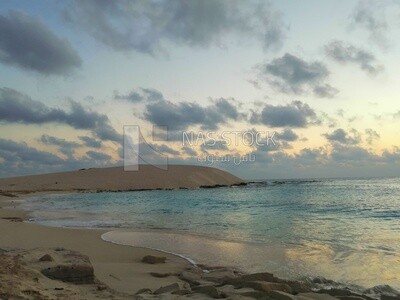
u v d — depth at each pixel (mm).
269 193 46719
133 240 14250
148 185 63812
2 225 17641
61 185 63719
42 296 5473
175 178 69375
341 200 32781
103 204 34969
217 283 7789
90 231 16719
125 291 7164
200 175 73938
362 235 14305
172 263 10289
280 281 7551
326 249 11734
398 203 28562
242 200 36000
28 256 7902
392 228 16016
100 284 7016
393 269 9117
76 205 34156
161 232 16453
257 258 10711
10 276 6004
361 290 7438
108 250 12188
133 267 9617
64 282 6746
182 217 22719
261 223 18703
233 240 13922
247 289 6824
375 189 51406
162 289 6953
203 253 11625
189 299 6254
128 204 34531
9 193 50969
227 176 79625
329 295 6777
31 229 16641
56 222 21125
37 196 49062
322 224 17750
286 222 18844
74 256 7949
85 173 73562
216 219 21078
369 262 9883
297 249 11875
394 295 6949
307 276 8602
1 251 8891
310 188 58312
